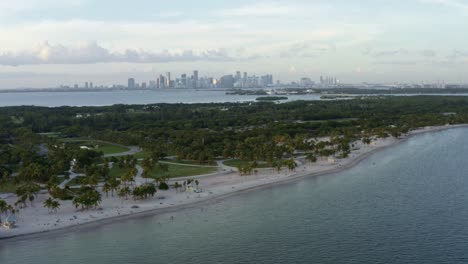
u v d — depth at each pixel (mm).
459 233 148750
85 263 133125
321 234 151375
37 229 158375
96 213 174875
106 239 150750
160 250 141625
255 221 165625
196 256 137125
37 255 138750
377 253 135875
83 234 155125
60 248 143750
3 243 147625
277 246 142625
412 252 135875
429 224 157375
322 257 134125
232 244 145250
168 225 163125
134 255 138375
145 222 166625
